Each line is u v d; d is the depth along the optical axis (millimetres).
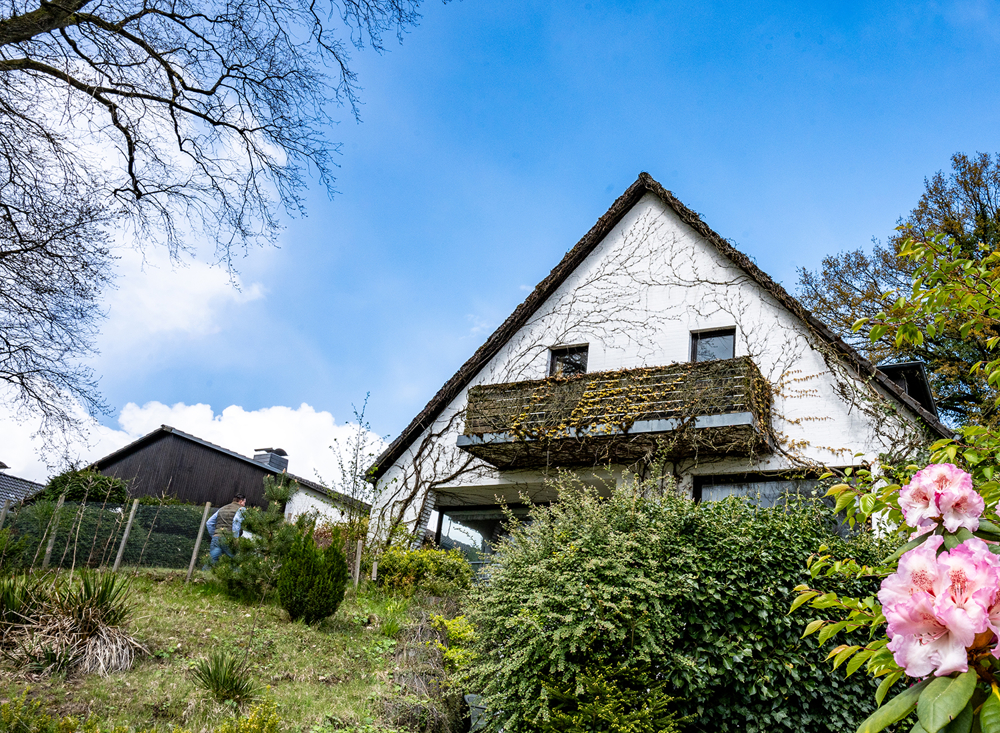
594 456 12727
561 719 5727
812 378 11758
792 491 11344
